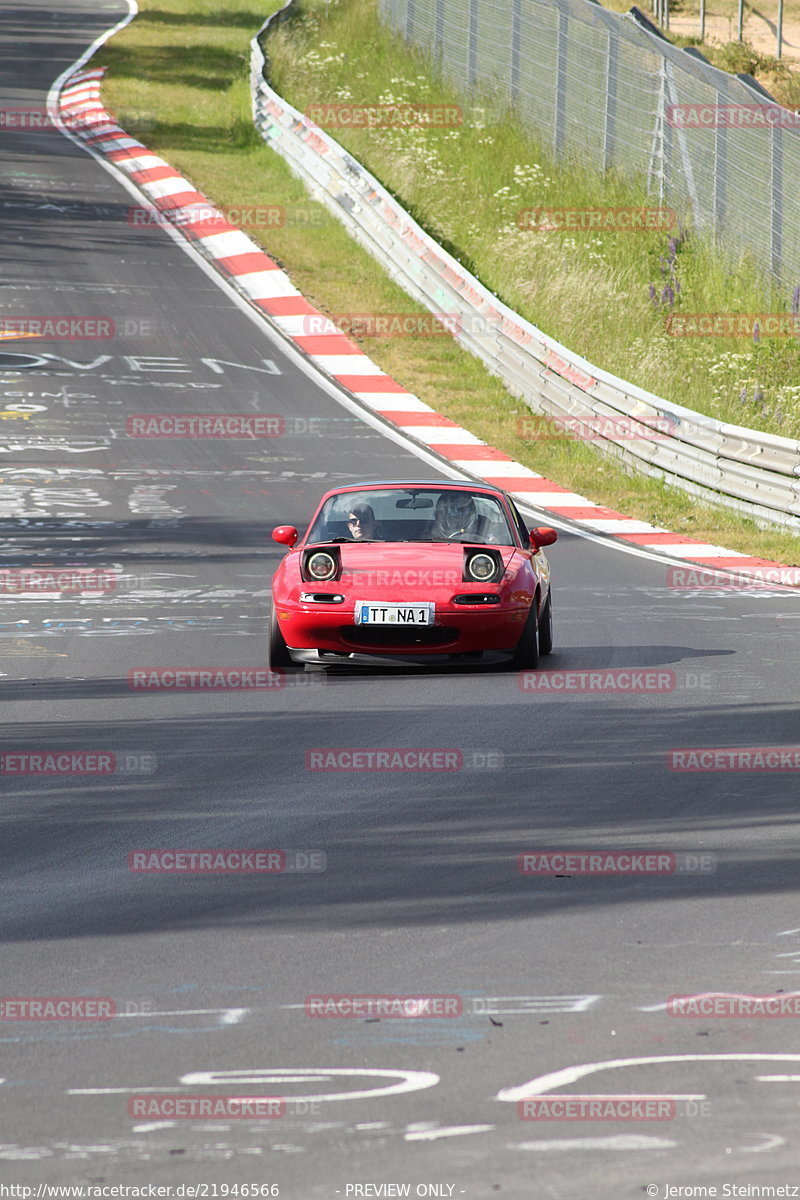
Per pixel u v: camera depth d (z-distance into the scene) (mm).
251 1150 11469
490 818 21812
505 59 133125
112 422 74750
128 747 26625
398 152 126312
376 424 78062
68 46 183250
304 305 100312
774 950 16203
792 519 59969
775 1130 11695
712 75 100188
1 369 83000
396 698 31469
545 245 105188
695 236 102188
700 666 35031
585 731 28000
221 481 64750
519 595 34250
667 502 66188
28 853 20125
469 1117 12008
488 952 16172
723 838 20703
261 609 43219
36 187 123688
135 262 107000
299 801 22875
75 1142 11672
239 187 128000
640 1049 13438
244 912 17594
